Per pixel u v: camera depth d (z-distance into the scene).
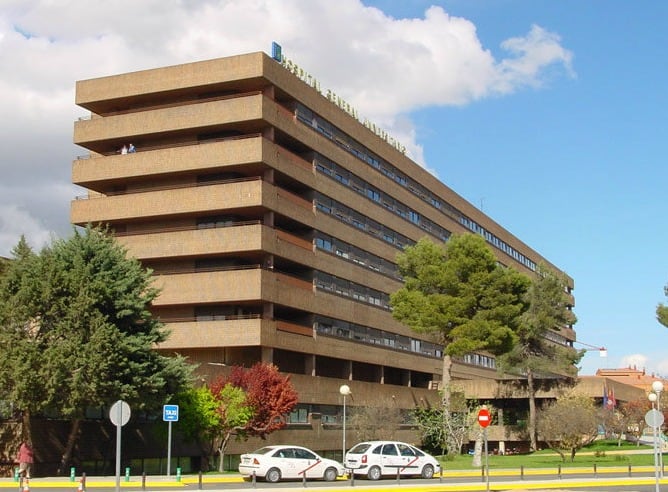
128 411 27.16
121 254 42.53
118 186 64.75
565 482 39.28
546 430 59.72
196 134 62.91
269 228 59.78
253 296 57.78
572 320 82.62
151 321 42.56
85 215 62.56
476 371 101.88
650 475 45.12
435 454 72.38
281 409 48.62
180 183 62.34
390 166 83.25
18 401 37.69
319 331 66.44
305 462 38.75
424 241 65.25
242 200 59.09
